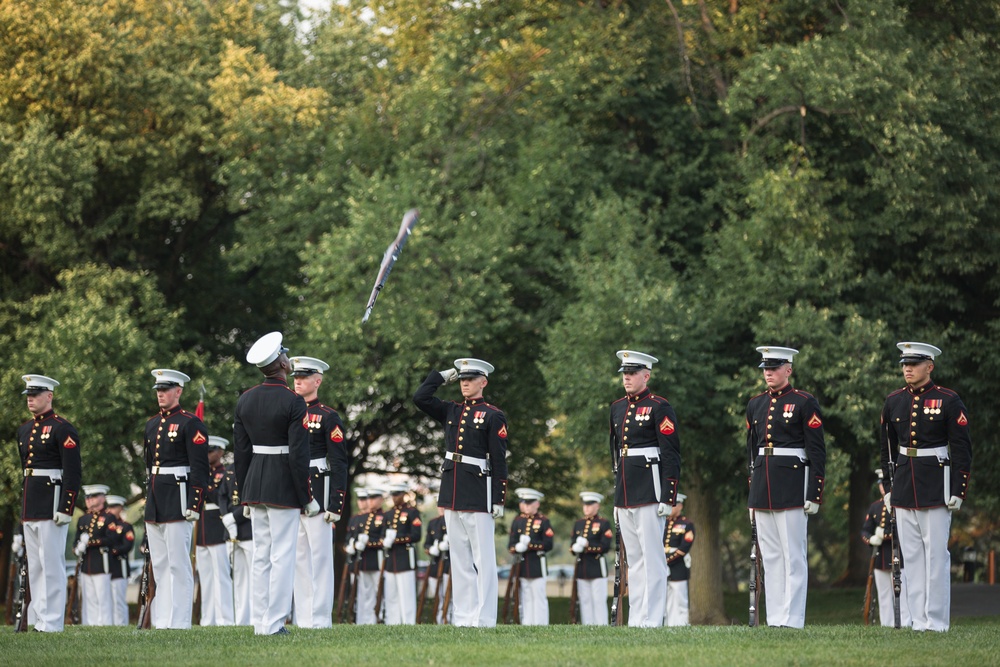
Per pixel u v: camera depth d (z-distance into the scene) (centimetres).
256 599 3112
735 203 7350
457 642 2878
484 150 7969
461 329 7444
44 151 7519
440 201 7981
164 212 8181
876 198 6906
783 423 3397
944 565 3238
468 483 3641
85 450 7256
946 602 3238
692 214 7562
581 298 7288
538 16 8119
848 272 6638
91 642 3003
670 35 7612
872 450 7069
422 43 8894
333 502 3559
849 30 6650
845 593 8981
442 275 7594
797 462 3375
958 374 6725
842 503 12419
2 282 8631
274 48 9406
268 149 8312
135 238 8706
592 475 11400
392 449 10006
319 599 3516
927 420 3244
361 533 6488
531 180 7456
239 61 8156
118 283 7981
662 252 7700
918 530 3294
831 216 6656
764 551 3425
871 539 5141
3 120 7944
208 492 5206
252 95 8281
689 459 7325
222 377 8094
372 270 7594
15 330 8125
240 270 8700
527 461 10031
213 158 8806
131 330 7525
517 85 8156
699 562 7762
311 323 7644
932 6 7100
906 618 3762
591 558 6266
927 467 3244
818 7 6988
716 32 7400
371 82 9231
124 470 7706
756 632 3112
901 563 3338
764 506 3391
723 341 7150
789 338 6462
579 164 7569
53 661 2612
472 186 8256
